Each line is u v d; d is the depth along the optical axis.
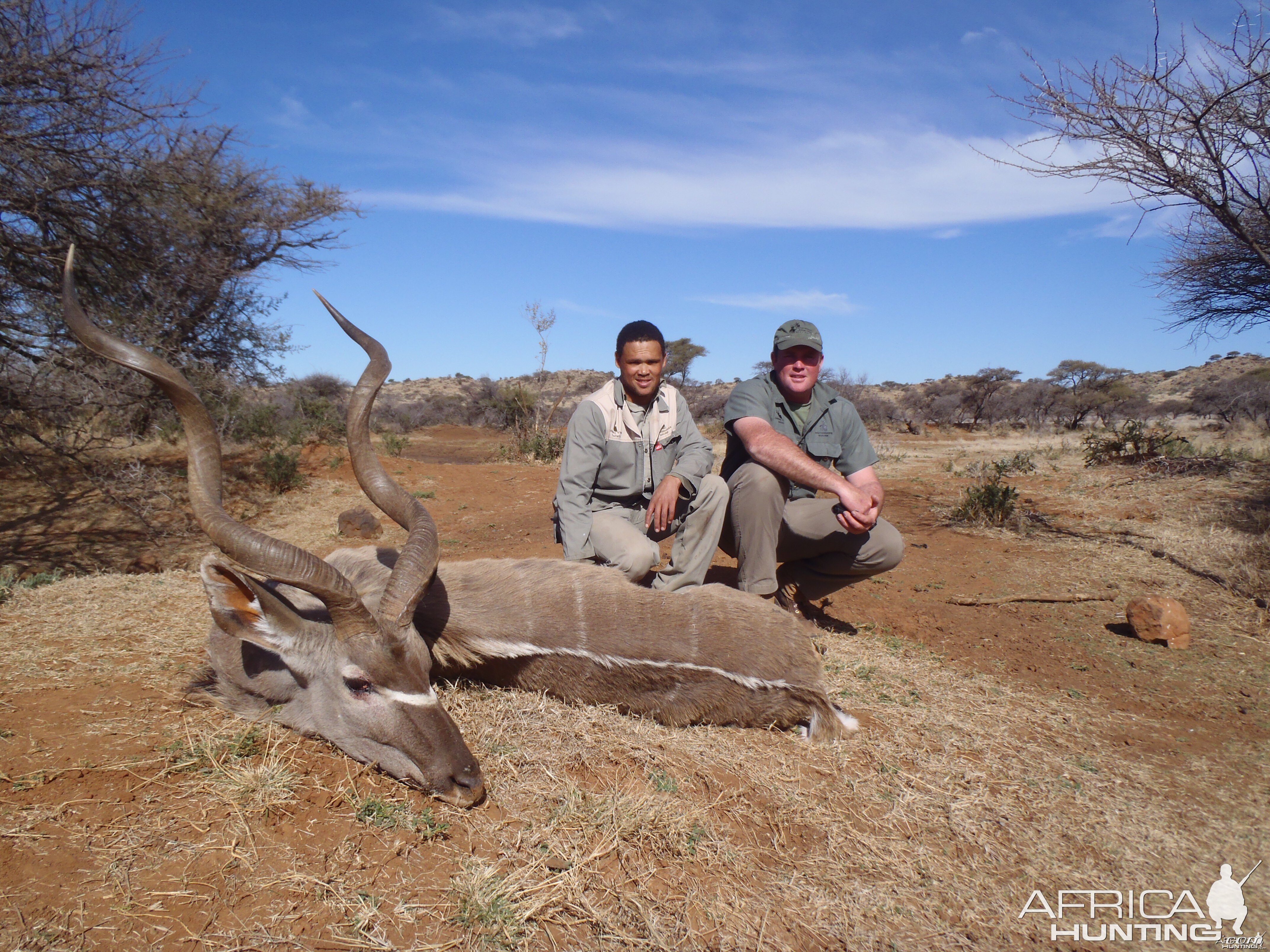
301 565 2.71
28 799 2.60
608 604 3.35
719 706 3.43
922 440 27.52
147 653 3.88
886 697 4.03
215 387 14.05
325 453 16.12
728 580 5.71
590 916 2.31
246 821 2.57
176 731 3.09
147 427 13.87
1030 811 3.11
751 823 2.85
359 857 2.46
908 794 3.13
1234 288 9.96
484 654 3.33
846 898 2.55
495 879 2.39
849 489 4.04
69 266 2.96
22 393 10.65
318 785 2.81
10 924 2.09
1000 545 8.21
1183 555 7.46
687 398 37.28
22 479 13.60
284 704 3.18
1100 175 6.80
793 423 4.61
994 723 3.85
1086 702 4.27
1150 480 11.49
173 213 12.23
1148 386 56.38
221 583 2.93
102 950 2.04
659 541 4.48
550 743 3.14
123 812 2.57
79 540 11.59
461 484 14.05
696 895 2.46
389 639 2.82
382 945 2.13
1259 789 3.41
